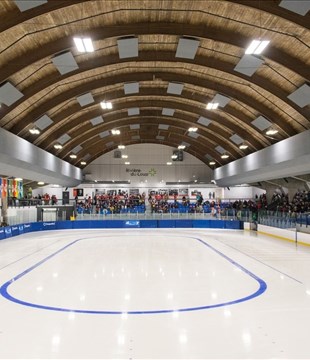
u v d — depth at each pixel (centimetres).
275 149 2228
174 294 817
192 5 1222
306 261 1323
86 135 3081
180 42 1434
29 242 2030
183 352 485
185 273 1078
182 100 2478
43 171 2519
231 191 4116
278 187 3459
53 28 1280
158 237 2286
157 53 1591
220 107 2253
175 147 4206
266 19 1228
